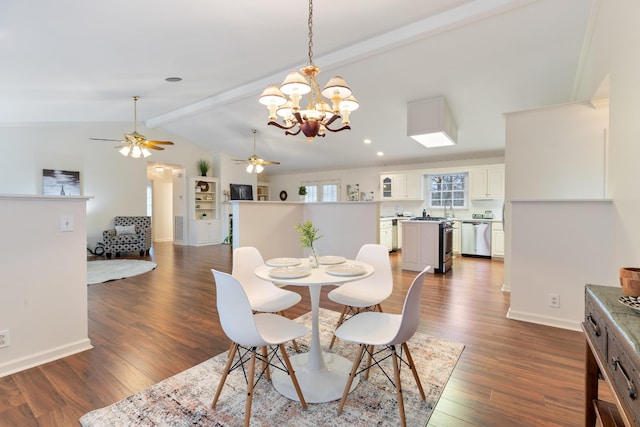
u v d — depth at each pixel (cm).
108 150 730
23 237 217
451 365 219
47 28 258
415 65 404
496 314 321
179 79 430
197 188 898
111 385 197
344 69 423
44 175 638
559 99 441
